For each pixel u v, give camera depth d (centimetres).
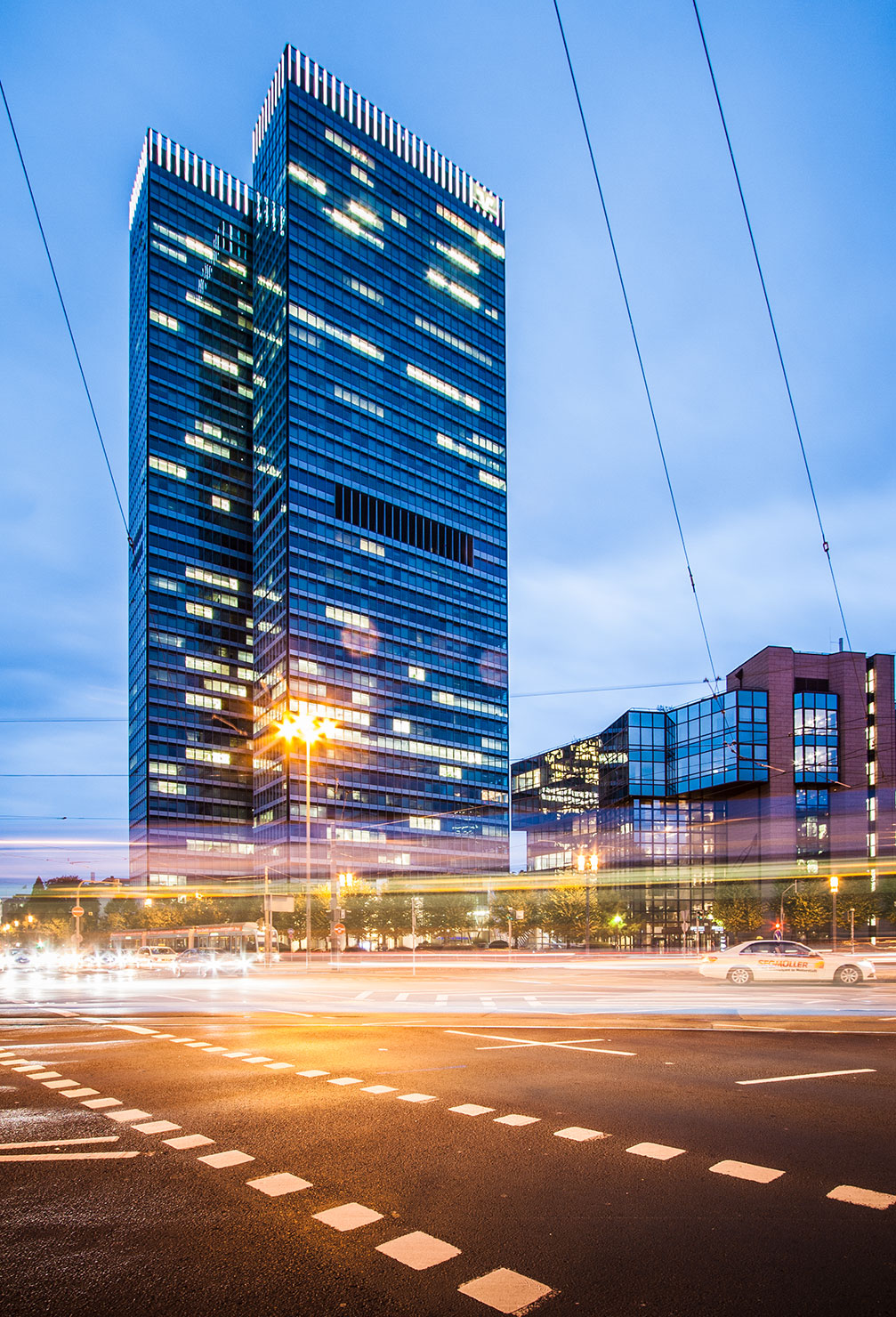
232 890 13288
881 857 8950
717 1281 462
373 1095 924
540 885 10412
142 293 14788
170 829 13388
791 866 8681
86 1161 691
